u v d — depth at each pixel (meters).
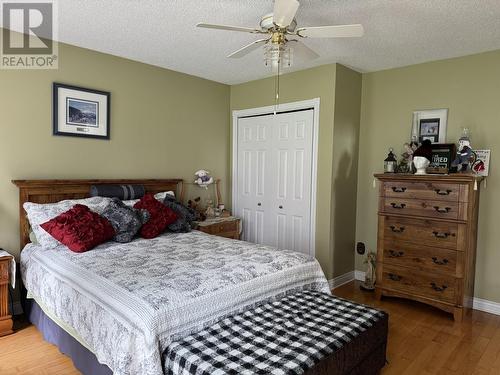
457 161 3.18
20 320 2.89
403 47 3.17
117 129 3.59
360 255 4.14
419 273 3.24
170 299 1.77
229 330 1.81
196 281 1.98
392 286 3.42
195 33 2.93
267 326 1.87
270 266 2.33
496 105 3.21
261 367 1.49
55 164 3.19
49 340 2.47
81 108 3.31
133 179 3.67
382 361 2.18
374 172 4.00
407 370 2.30
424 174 3.16
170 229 3.38
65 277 2.23
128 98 3.65
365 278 3.85
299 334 1.79
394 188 3.37
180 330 1.72
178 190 4.18
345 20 2.60
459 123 3.41
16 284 3.00
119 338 1.69
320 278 2.61
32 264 2.68
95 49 3.35
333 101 3.66
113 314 1.76
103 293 1.88
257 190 4.47
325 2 2.32
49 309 2.40
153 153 3.91
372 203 4.04
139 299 1.75
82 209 2.84
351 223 4.09
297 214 4.05
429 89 3.60
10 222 2.96
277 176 4.24
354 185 4.09
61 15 2.61
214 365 1.49
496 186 3.22
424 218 3.19
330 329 1.87
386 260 3.45
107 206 3.08
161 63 3.78
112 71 3.52
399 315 3.18
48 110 3.12
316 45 3.14
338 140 3.76
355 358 1.84
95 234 2.73
